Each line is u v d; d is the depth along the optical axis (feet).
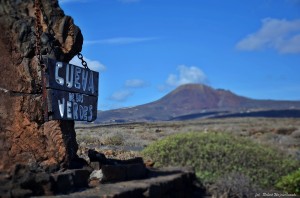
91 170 29.07
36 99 26.86
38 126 26.91
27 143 26.63
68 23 29.32
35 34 27.20
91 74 30.55
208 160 49.29
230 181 42.11
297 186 47.57
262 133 140.67
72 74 28.27
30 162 26.45
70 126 28.94
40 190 22.86
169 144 50.47
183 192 33.50
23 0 28.22
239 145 54.24
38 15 26.22
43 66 26.04
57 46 28.35
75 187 25.26
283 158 59.41
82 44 30.30
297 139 116.26
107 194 23.84
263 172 50.70
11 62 26.68
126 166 29.66
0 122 26.17
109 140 80.94
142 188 26.91
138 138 98.94
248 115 642.22
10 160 26.17
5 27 26.71
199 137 53.57
